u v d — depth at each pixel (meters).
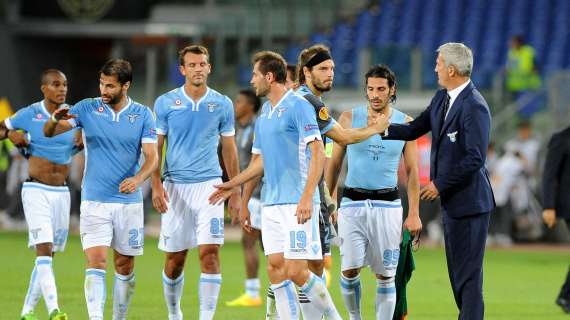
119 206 29.88
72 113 29.70
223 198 28.67
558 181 38.56
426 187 27.16
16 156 73.75
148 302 38.84
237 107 39.00
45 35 97.62
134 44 93.88
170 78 91.25
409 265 29.55
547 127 74.44
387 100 29.25
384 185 29.59
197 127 31.02
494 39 91.06
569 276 37.62
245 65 90.62
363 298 41.38
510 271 53.41
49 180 31.59
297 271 26.92
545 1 93.38
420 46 90.31
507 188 68.44
